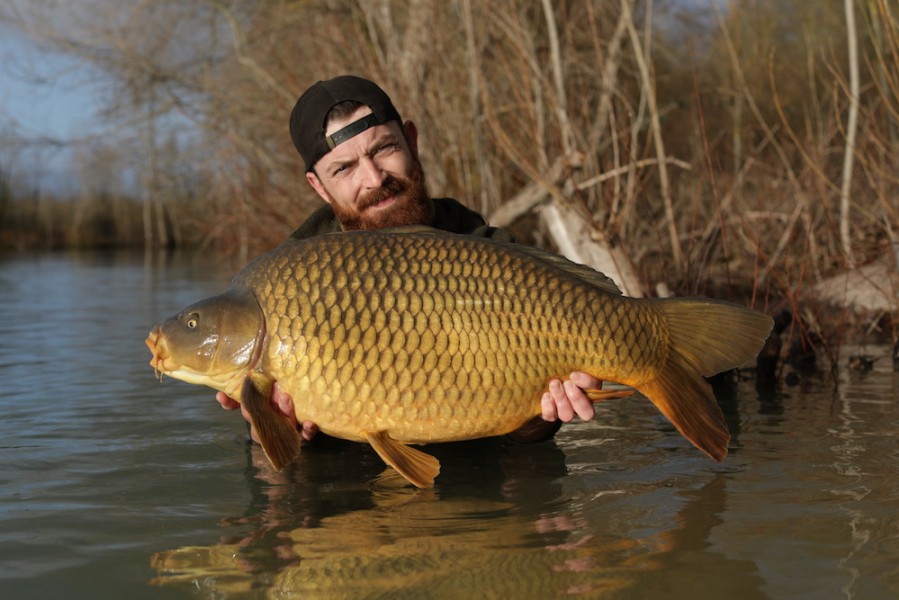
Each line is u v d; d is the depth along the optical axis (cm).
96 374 490
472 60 723
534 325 266
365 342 262
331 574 210
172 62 1227
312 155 354
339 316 262
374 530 240
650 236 782
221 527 244
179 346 267
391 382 262
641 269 666
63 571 215
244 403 262
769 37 949
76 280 1339
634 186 667
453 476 291
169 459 313
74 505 262
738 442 326
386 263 266
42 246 3197
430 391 263
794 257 696
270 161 1149
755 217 704
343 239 270
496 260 269
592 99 857
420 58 848
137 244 3341
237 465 306
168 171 1490
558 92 647
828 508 249
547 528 238
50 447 329
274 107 1138
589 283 276
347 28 1017
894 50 494
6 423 367
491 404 267
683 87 1102
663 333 275
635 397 420
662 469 293
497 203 740
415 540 231
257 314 265
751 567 210
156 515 254
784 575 205
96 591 204
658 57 1094
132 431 353
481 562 216
